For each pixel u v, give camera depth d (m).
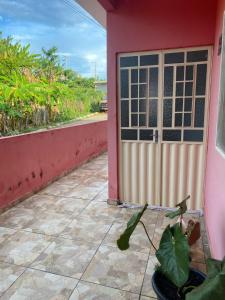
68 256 2.03
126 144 2.98
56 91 5.76
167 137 2.80
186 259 1.24
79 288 1.67
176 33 2.52
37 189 3.54
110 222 2.62
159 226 2.53
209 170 2.39
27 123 4.64
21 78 4.79
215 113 2.10
